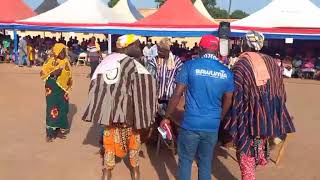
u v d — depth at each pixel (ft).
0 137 28.04
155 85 19.31
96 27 77.36
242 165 18.38
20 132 29.50
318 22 75.46
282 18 75.97
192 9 75.25
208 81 16.53
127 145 20.21
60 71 26.86
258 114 17.80
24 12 93.56
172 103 16.88
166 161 24.00
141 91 19.03
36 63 83.51
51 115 27.12
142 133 24.16
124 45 19.72
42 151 25.21
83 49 93.50
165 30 71.67
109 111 18.83
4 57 89.51
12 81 57.62
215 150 26.09
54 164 22.98
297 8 77.82
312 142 28.96
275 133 17.99
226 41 27.94
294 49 84.84
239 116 17.98
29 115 35.37
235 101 17.90
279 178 21.86
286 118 18.58
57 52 26.73
